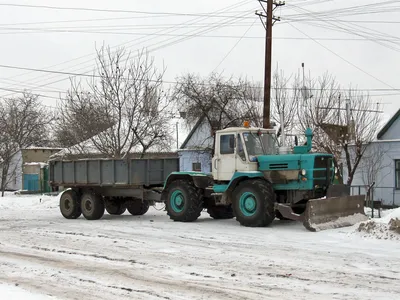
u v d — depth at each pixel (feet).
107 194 56.39
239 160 46.21
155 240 39.04
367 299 22.11
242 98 95.20
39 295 23.61
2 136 143.74
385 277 25.93
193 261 30.76
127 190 54.95
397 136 79.30
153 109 83.35
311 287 24.29
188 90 97.96
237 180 45.57
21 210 73.05
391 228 37.22
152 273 27.89
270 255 32.01
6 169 124.06
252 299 22.49
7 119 164.66
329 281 25.34
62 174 59.21
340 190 44.70
